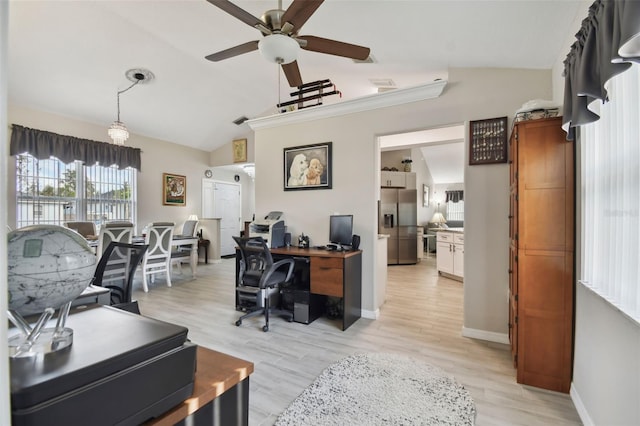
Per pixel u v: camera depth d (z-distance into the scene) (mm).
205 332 2961
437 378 2127
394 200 7082
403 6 2020
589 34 1361
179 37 3396
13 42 3354
